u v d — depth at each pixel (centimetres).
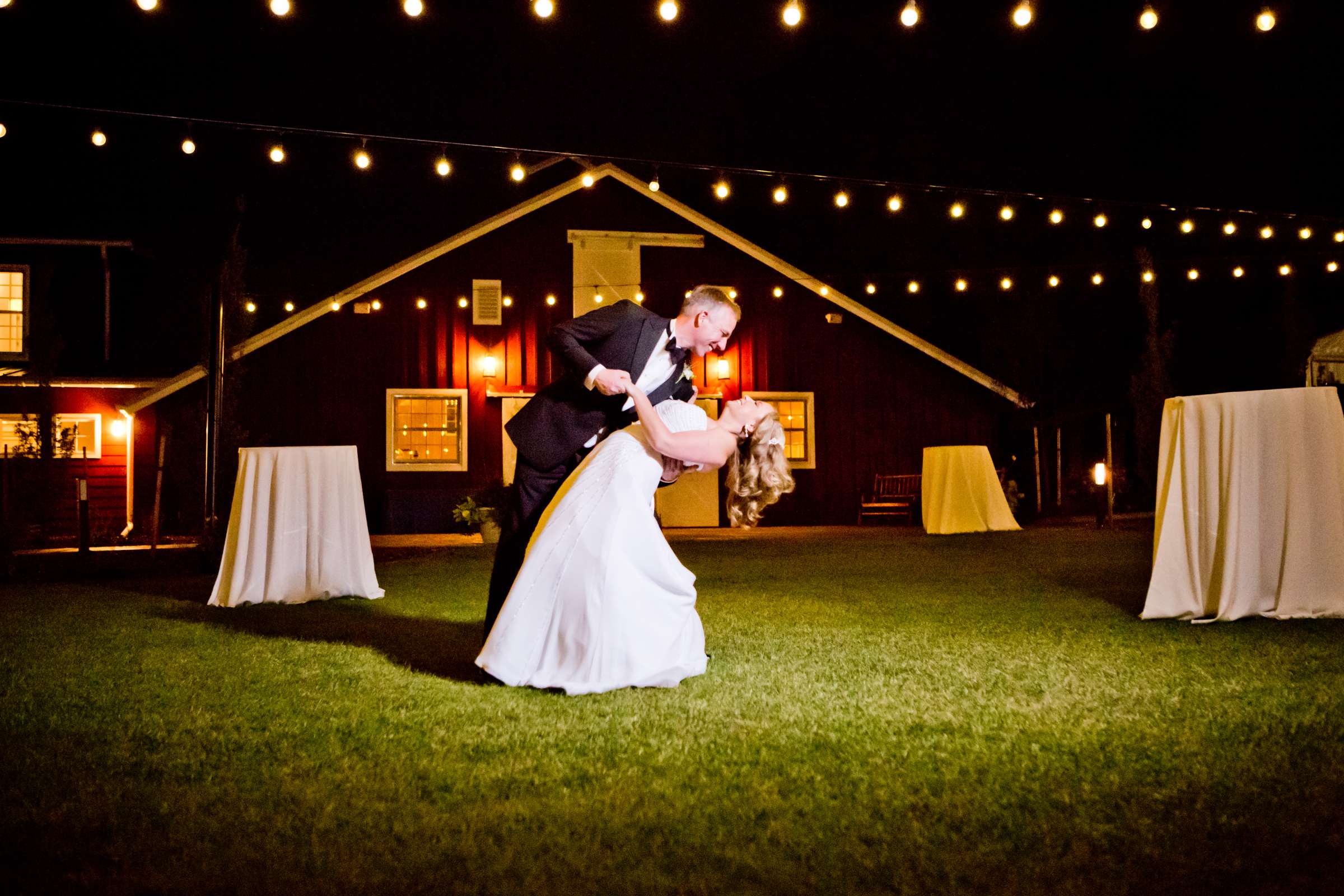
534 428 319
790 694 270
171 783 196
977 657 326
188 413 1006
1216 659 312
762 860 153
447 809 179
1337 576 392
